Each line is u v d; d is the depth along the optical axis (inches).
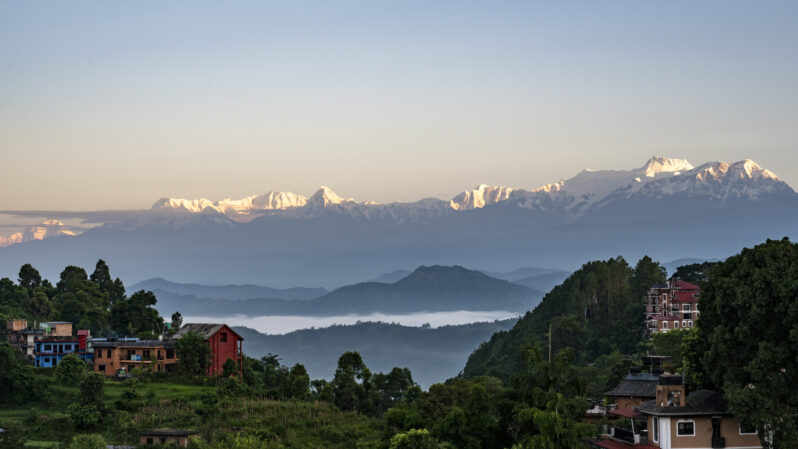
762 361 2893.7
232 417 4458.7
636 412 3230.8
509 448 3312.0
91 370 5625.0
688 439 2979.8
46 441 3966.5
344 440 4372.5
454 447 3299.7
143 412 4500.5
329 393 5516.7
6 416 4360.2
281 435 4288.9
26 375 4707.2
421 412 3742.6
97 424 4244.6
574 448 3009.4
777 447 2883.9
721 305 3122.5
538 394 3193.9
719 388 3243.1
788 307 2854.3
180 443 3831.2
